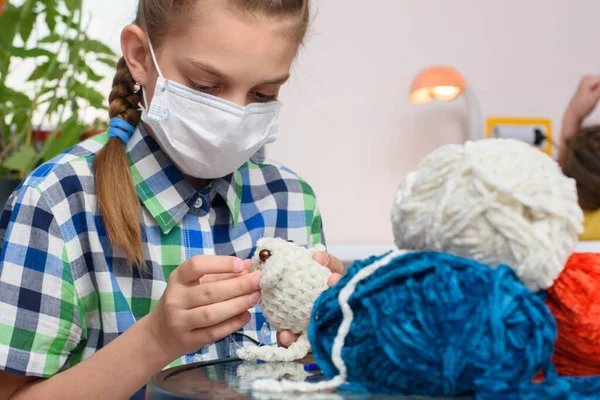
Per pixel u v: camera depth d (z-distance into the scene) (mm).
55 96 1262
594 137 1698
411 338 411
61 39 1262
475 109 1727
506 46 1852
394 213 482
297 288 620
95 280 853
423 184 462
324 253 680
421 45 1807
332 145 1772
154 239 901
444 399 410
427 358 407
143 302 874
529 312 410
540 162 453
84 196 865
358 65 1775
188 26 814
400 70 1797
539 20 1860
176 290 695
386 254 474
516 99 1862
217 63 812
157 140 909
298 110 1749
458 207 436
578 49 1880
